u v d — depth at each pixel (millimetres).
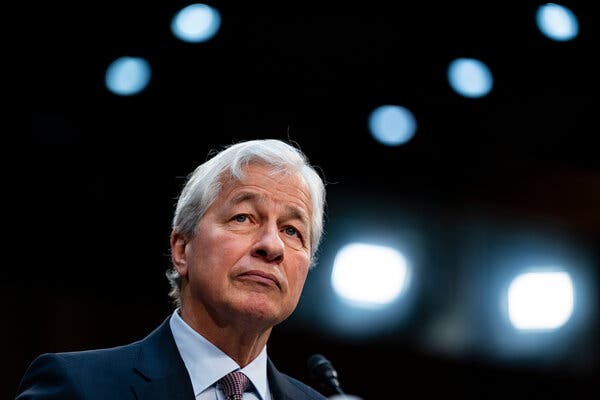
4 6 13656
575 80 14633
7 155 14867
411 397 19516
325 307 19203
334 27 14727
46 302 16781
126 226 16484
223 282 5496
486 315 20578
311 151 15305
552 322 20781
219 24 14305
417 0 14562
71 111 14508
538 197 18109
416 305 19844
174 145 14945
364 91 15016
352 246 19188
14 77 14125
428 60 14797
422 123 15133
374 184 16266
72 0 13844
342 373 19078
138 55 14258
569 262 20766
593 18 14344
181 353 5672
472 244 20234
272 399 5816
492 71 14742
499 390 20266
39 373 5375
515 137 15414
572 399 20391
